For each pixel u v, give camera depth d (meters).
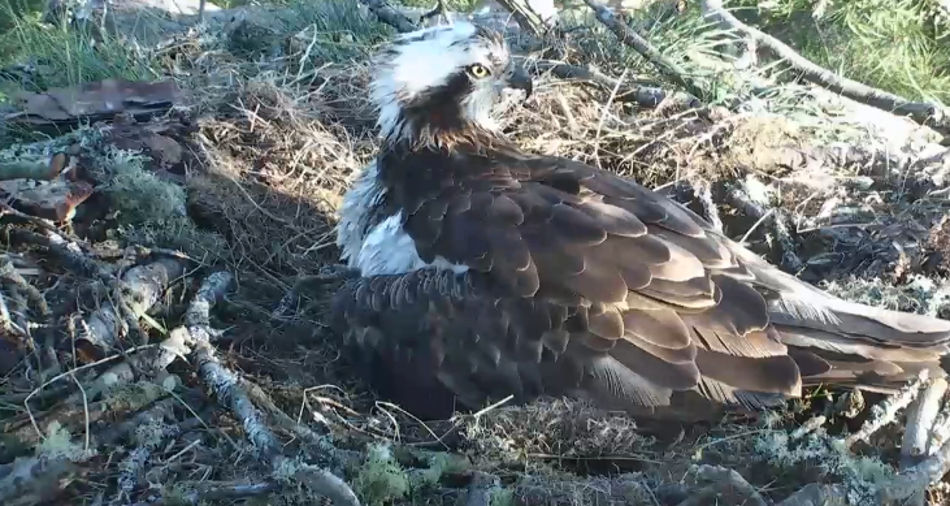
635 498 4.00
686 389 4.20
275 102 6.11
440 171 4.80
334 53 6.88
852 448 4.40
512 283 4.33
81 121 6.09
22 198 5.14
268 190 5.67
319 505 3.86
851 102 7.18
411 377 4.52
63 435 3.99
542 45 6.93
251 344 4.93
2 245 4.99
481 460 4.19
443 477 4.14
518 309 4.32
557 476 4.11
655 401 4.22
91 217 5.28
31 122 6.04
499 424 4.25
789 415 4.45
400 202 4.77
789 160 6.18
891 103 6.86
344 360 4.80
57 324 4.57
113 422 4.23
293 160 5.86
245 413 4.14
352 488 3.92
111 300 4.65
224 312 4.98
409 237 4.62
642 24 7.53
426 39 5.05
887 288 5.02
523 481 4.07
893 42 8.77
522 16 6.97
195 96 6.20
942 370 4.38
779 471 4.20
